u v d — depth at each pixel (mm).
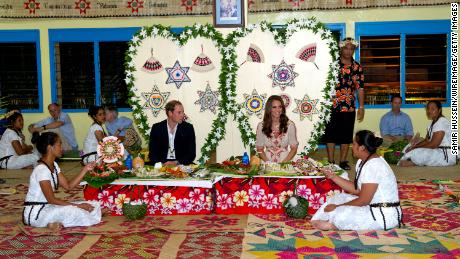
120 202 5426
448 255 4141
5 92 10188
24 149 8781
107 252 4344
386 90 9969
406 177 7324
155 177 5434
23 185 7250
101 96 10156
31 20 9852
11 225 5164
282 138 6109
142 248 4438
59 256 4262
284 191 5398
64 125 9508
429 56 9828
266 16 9797
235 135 6824
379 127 9836
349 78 7898
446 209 5512
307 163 5500
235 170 5527
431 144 8125
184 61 6805
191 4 9609
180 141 6168
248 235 4707
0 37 9961
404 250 4262
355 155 4828
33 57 10094
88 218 5066
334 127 7930
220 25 6715
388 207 4754
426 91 9930
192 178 5406
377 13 9711
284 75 6730
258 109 6742
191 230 4879
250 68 6742
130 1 9695
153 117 6902
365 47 9875
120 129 8703
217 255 4246
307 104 6758
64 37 9953
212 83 6770
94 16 9750
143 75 6879
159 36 6812
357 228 4777
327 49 6695
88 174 5422
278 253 4246
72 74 10156
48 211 4969
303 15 9734
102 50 10062
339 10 9633
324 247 4367
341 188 5340
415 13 9672
